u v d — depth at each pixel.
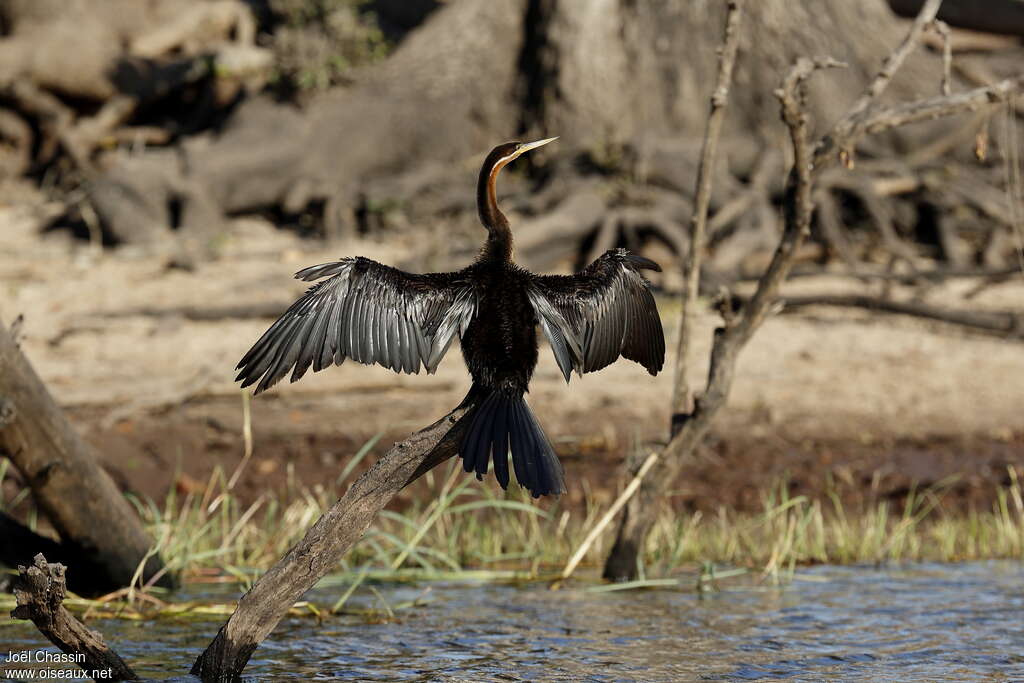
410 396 15.84
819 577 10.49
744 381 16.80
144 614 8.99
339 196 24.55
